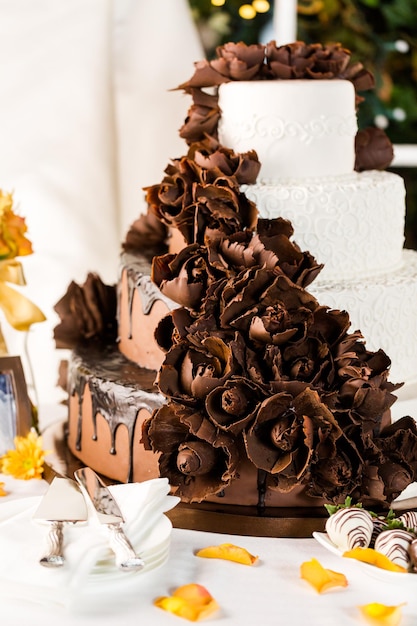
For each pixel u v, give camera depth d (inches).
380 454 55.3
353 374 54.5
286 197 59.4
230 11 97.0
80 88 88.3
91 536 50.3
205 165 59.4
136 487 52.7
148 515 51.7
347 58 63.7
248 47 62.3
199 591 49.5
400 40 101.0
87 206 88.0
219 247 56.5
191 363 55.0
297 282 55.7
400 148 99.3
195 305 56.3
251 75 62.3
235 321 54.7
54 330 67.5
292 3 95.2
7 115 87.7
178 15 89.4
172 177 60.4
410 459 56.5
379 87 101.9
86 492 52.9
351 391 54.8
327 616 48.8
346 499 54.1
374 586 50.8
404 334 61.1
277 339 54.3
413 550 50.7
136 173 89.0
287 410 54.2
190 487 55.1
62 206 87.3
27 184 87.0
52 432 66.7
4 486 59.8
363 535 51.9
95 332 67.9
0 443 62.7
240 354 54.5
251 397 54.3
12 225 65.4
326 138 61.6
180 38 89.0
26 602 49.1
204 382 53.9
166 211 59.9
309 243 59.9
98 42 88.8
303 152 61.3
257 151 61.4
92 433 61.2
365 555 50.9
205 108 63.6
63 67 88.4
